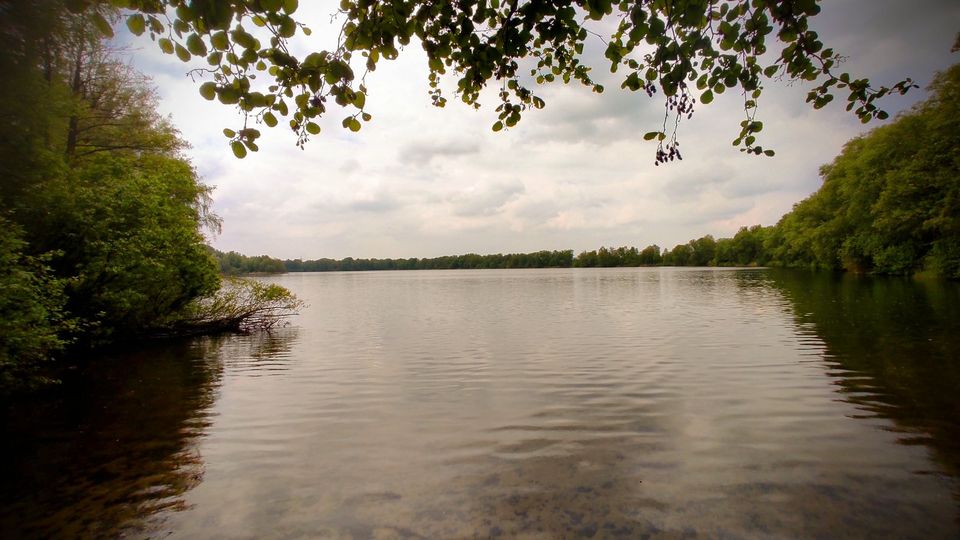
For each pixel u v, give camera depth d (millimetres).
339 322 25938
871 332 16875
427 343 18203
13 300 10586
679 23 3986
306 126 4168
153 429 8938
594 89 5664
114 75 22312
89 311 16859
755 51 4059
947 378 10727
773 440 7625
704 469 6676
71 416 9781
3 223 10922
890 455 6941
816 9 3668
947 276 39250
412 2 4188
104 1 3352
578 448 7539
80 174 17312
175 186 21906
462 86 4906
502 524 5453
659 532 5215
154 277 17984
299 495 6262
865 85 4105
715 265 152750
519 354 15367
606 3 3674
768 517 5449
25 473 7090
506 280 86875
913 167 36906
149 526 5598
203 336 21609
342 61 3955
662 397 10133
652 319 23312
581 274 116000
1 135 11336
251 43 3506
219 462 7383
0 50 9734
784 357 13523
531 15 4156
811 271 69812
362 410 9852
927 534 5059
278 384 12336
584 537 5156
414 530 5383
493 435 8203
